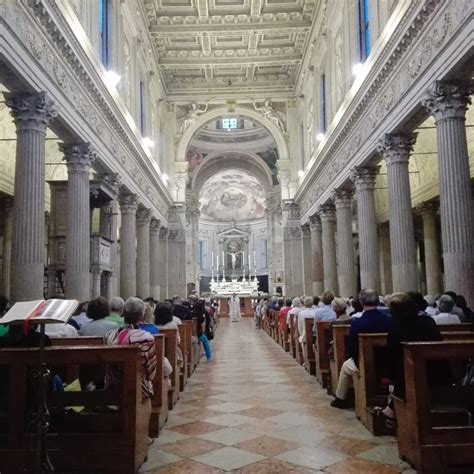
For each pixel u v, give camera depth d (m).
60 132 12.23
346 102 17.20
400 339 4.85
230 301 38.22
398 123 12.33
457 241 9.73
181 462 4.93
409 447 4.61
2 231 17.73
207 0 21.89
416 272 12.95
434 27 10.09
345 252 19.27
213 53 26.16
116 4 17.11
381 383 6.05
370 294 6.36
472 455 4.30
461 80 9.91
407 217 13.00
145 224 22.86
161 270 28.58
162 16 22.88
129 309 5.13
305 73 26.23
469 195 9.84
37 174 9.87
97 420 4.55
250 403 7.72
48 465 3.84
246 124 39.34
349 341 6.34
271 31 23.83
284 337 15.58
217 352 15.69
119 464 4.43
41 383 3.85
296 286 29.41
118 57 17.33
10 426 4.32
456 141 9.94
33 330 4.82
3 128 15.89
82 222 12.98
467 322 7.81
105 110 14.74
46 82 10.24
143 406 4.85
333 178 19.95
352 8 16.59
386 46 12.07
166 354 7.52
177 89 29.36
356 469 4.64
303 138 28.19
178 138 30.14
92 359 4.42
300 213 29.27
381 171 23.67
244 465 4.82
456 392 4.44
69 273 12.64
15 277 9.55
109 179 16.28
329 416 6.73
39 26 9.77
